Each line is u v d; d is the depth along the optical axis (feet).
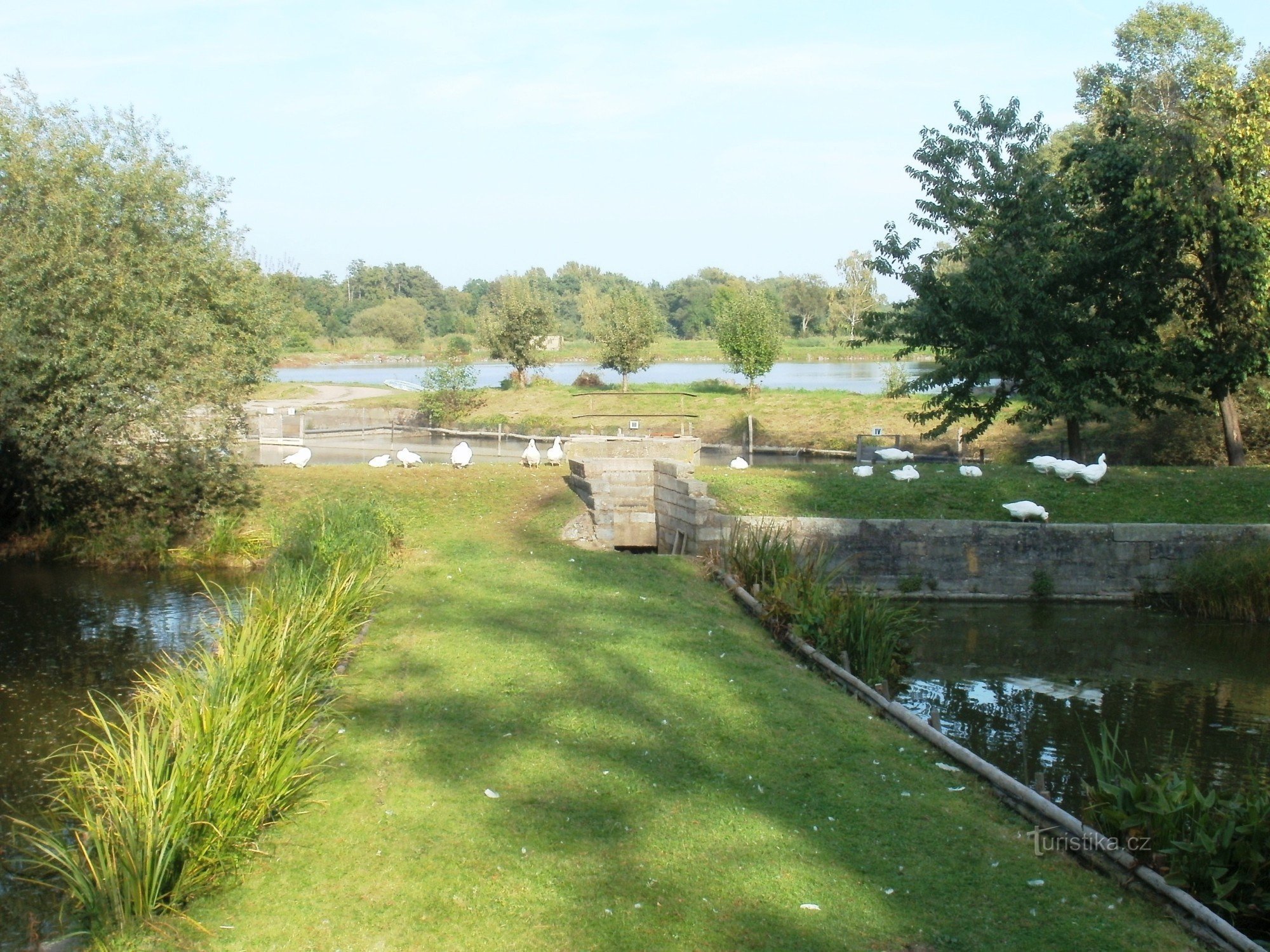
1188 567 57.72
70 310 58.80
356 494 69.00
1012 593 59.41
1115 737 28.07
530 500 70.85
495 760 27.25
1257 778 32.60
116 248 63.26
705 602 45.98
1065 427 112.37
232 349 68.28
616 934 18.93
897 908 20.01
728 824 23.54
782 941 18.76
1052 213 74.90
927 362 307.37
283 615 33.60
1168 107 131.85
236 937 18.98
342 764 26.94
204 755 22.29
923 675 44.88
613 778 26.11
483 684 33.60
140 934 18.98
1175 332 92.84
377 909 19.79
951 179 76.48
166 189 69.10
